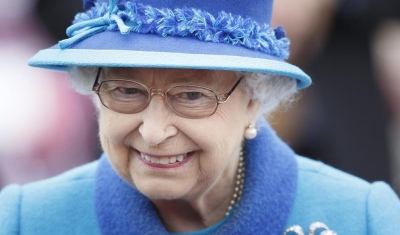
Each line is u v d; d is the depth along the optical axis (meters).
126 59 11.03
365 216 13.05
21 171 20.41
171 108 11.51
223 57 11.20
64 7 21.20
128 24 11.43
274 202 12.78
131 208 12.73
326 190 13.28
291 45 19.36
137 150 11.82
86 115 20.72
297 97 16.34
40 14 21.41
